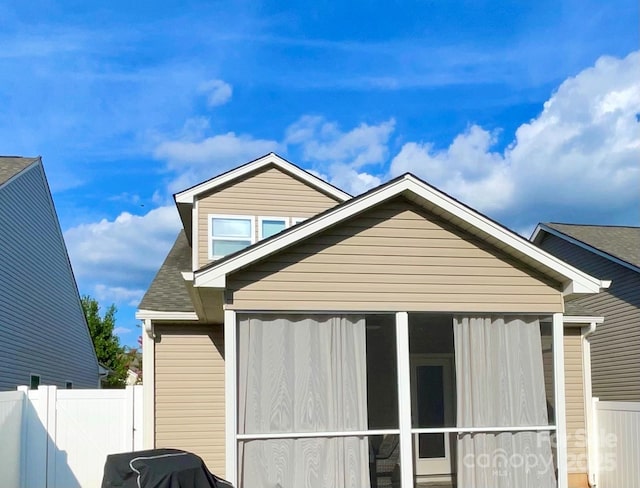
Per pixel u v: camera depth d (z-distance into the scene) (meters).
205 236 14.52
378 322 8.54
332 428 8.11
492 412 8.54
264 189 14.98
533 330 8.81
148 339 12.41
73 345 23.06
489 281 8.67
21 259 17.05
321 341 8.28
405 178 8.35
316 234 8.32
